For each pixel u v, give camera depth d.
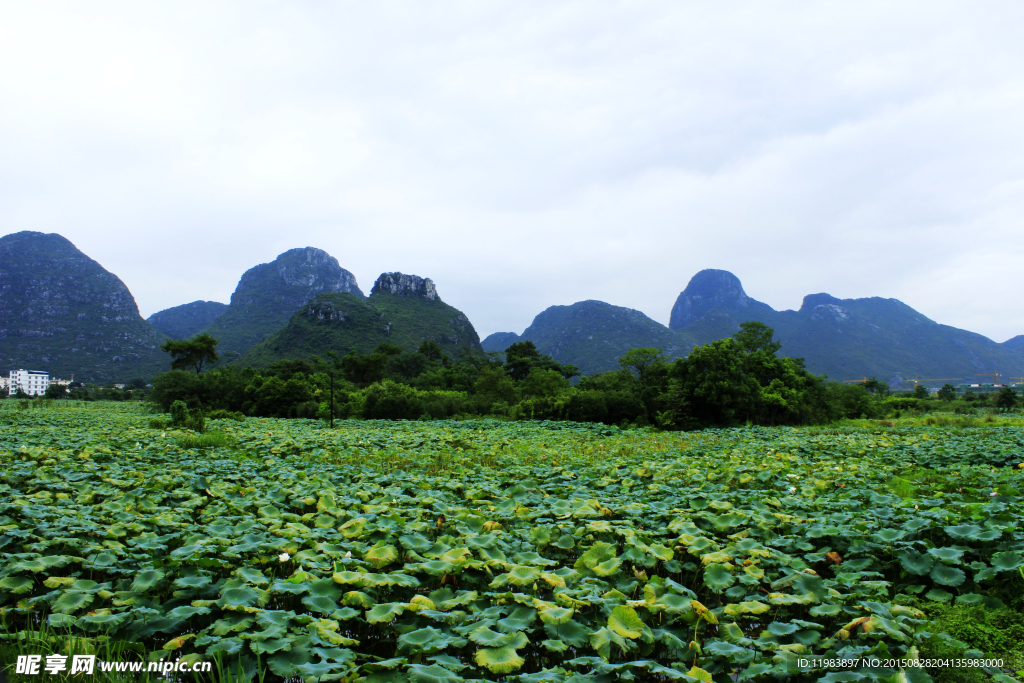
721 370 38.12
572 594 4.84
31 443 17.47
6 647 4.00
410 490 10.34
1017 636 4.35
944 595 5.05
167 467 13.04
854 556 5.97
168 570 5.21
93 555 5.50
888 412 58.72
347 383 57.97
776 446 18.78
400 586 5.26
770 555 5.84
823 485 9.98
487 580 5.59
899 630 4.13
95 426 27.25
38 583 5.18
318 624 4.21
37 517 6.98
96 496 9.26
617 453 17.95
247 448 18.23
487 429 31.56
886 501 8.01
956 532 5.88
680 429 36.59
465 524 7.21
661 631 4.41
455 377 65.75
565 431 30.50
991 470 11.56
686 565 5.93
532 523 7.78
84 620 4.14
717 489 9.98
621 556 5.91
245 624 4.14
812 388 47.19
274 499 8.91
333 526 7.39
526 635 4.32
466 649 4.22
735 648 4.01
